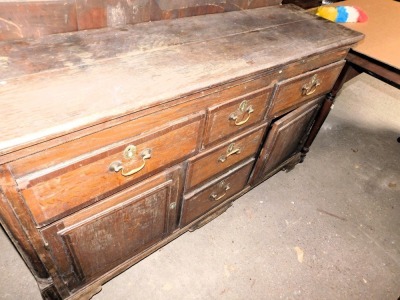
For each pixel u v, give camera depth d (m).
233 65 0.85
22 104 0.59
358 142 2.32
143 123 0.71
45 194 0.64
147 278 1.29
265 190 1.79
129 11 0.95
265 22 1.19
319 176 1.96
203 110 0.85
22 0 0.75
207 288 1.29
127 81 0.71
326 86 1.39
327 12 1.60
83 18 0.88
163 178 0.93
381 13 1.88
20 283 1.19
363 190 1.91
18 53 0.74
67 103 0.61
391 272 1.47
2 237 1.34
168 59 0.82
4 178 0.56
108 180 0.75
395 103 2.88
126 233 0.99
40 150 0.56
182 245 1.43
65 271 0.89
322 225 1.65
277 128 1.24
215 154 1.06
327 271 1.43
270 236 1.54
